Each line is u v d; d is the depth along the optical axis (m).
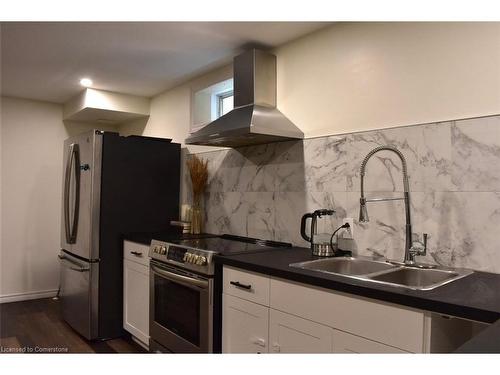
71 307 3.56
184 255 2.48
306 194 2.61
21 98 4.52
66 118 4.74
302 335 1.77
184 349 2.48
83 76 3.67
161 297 2.78
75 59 3.20
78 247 3.44
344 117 2.39
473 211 1.80
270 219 2.87
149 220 3.62
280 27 2.54
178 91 4.00
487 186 1.76
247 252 2.35
